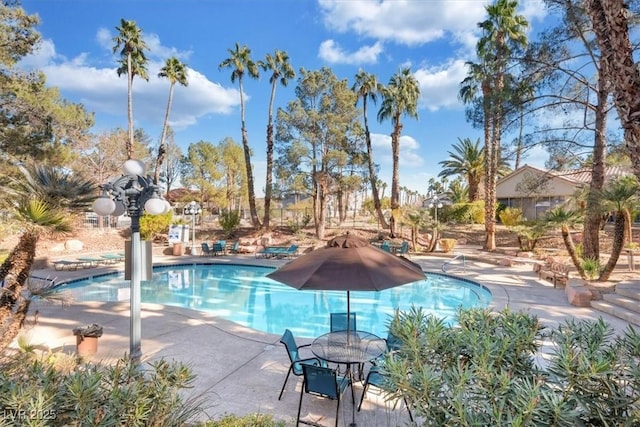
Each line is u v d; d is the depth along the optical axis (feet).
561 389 7.23
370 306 39.37
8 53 47.21
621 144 39.60
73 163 85.71
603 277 35.83
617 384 7.09
